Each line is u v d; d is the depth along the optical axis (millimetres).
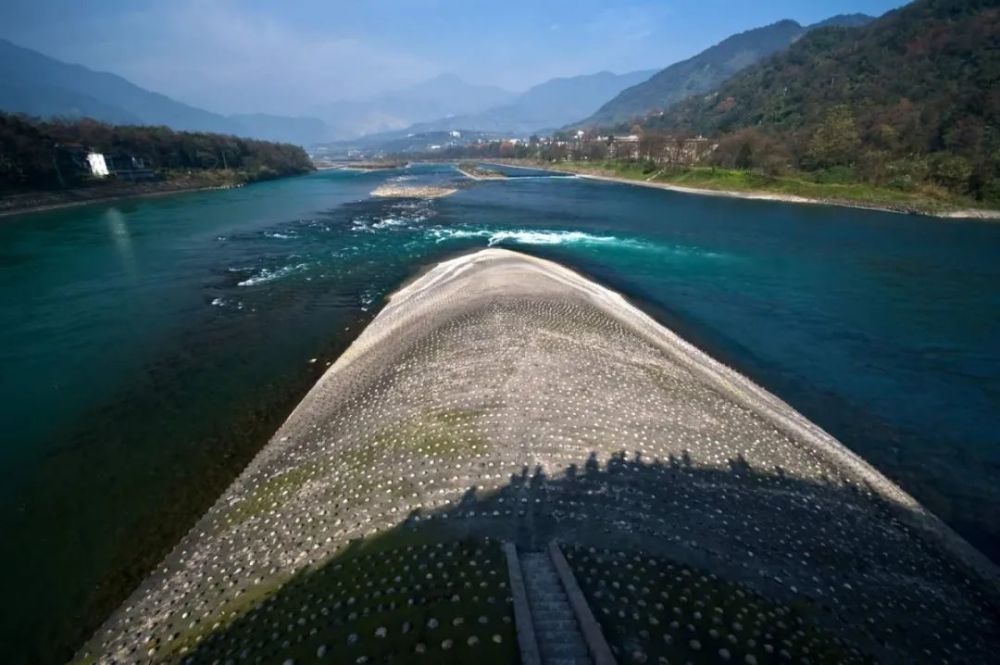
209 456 18500
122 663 10438
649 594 9867
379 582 10492
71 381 23891
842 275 42406
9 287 37781
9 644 11500
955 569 13609
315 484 15266
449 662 8094
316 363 26047
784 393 23656
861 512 15117
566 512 12750
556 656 8156
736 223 66625
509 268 37156
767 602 10453
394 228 61531
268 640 9492
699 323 32156
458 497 13500
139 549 14234
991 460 18672
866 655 9766
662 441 16531
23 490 16594
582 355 22141
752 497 14625
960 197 75938
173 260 45625
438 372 21000
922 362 26609
